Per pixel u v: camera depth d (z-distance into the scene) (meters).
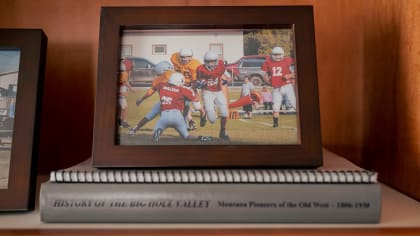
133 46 0.47
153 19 0.47
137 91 0.46
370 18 0.63
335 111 0.67
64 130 0.65
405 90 0.51
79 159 0.65
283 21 0.47
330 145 0.67
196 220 0.40
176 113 0.46
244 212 0.39
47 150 0.65
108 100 0.44
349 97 0.67
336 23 0.67
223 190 0.40
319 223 0.40
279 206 0.39
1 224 0.40
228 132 0.45
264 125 0.45
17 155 0.45
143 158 0.43
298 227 0.39
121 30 0.47
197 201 0.39
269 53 0.47
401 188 0.52
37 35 0.48
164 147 0.44
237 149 0.44
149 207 0.40
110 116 0.44
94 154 0.43
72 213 0.40
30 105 0.46
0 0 0.65
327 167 0.46
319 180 0.40
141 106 0.46
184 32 0.48
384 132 0.58
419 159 0.48
